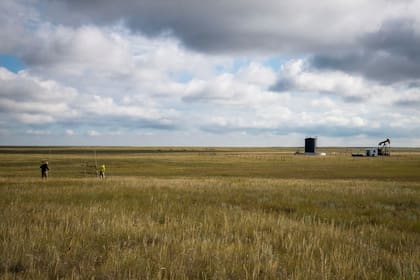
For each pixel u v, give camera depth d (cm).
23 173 5284
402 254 714
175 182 2702
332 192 2038
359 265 598
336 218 1191
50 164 7919
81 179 3170
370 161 9375
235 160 10262
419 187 2566
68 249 659
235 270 566
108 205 1334
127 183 2516
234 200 1636
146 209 1245
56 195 1688
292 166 7262
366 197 1817
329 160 10081
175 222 942
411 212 1363
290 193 1972
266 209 1395
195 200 1617
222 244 718
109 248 681
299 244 726
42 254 626
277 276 548
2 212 1066
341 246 745
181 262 584
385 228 974
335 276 551
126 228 841
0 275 521
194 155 14938
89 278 523
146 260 598
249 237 834
